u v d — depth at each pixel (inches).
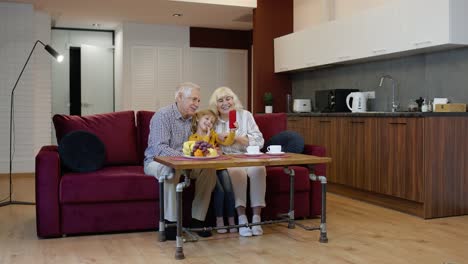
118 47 320.5
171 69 317.7
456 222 142.5
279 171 137.9
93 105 335.0
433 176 147.2
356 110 201.6
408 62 185.6
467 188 153.2
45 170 121.9
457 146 151.1
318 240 121.0
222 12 272.7
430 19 156.3
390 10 174.4
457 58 163.0
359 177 176.1
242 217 126.1
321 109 221.0
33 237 124.9
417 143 148.3
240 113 139.6
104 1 245.1
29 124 257.0
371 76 207.2
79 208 123.9
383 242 119.3
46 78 274.8
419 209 150.3
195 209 124.7
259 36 258.8
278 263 102.6
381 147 164.2
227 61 331.6
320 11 234.1
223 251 111.6
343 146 185.5
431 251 111.5
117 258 106.6
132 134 150.5
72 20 298.4
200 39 323.6
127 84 307.6
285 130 155.3
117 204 126.5
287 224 138.6
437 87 172.1
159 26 313.1
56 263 103.0
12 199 180.9
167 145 123.2
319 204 144.6
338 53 206.2
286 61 248.2
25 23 254.1
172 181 118.9
